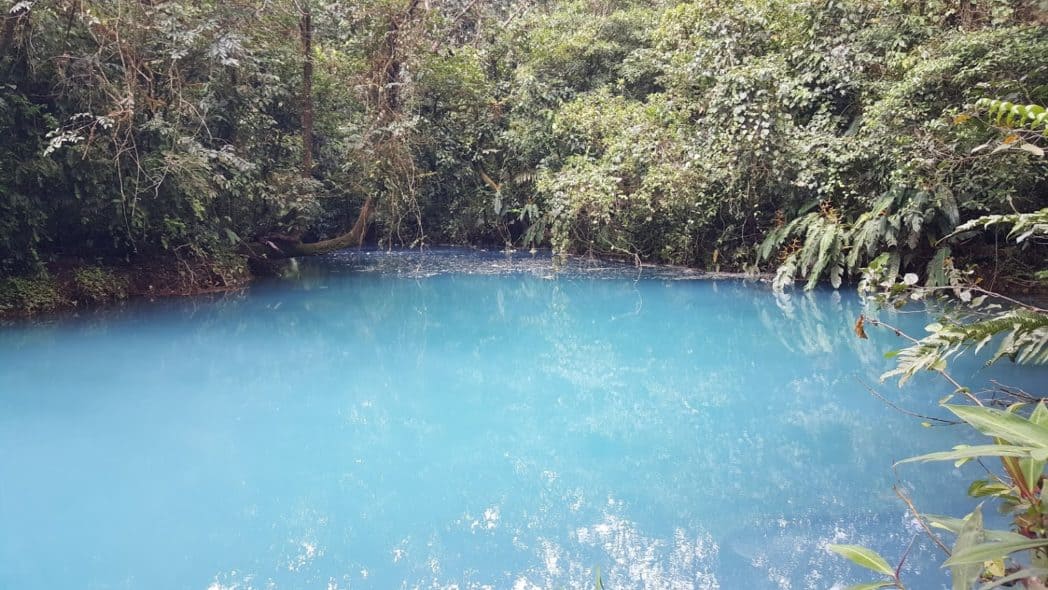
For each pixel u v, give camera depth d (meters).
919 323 5.55
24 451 3.19
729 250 8.84
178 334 5.87
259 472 2.99
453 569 2.16
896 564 2.07
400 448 3.28
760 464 2.97
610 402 4.00
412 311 7.10
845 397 3.89
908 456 2.97
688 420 3.64
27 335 5.71
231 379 4.54
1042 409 1.64
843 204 7.15
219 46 7.08
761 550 2.22
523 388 4.36
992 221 2.80
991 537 1.38
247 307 7.20
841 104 7.70
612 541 2.34
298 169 10.55
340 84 10.87
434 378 4.61
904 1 7.20
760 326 5.95
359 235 11.95
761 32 8.16
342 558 2.26
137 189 6.57
